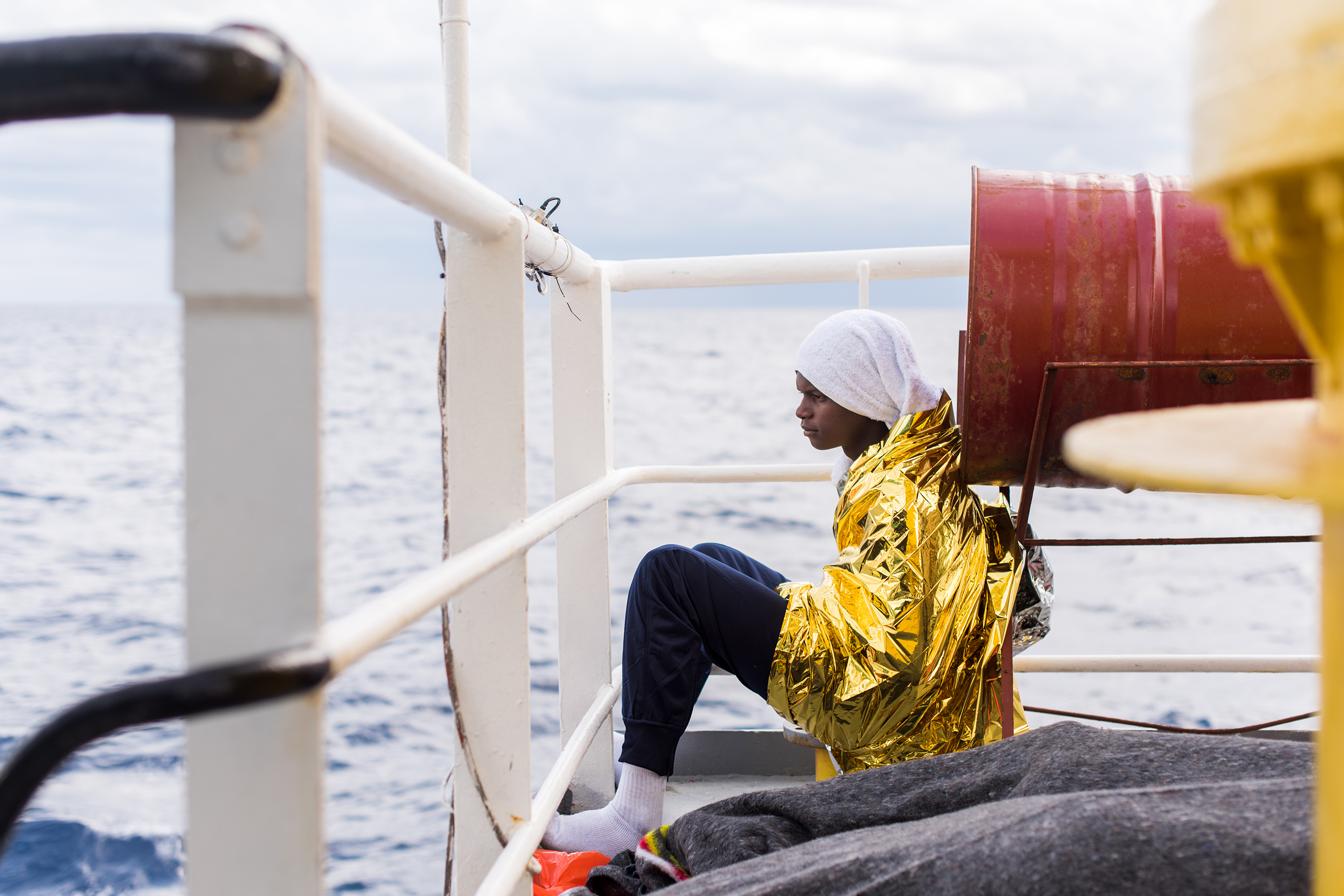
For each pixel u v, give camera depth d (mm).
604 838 1726
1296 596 13430
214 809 633
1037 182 1543
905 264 2221
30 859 6090
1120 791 827
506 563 1062
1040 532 17562
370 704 9328
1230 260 1461
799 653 1568
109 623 12695
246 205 595
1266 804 795
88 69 533
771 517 19406
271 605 619
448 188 924
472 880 1216
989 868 789
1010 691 1598
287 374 612
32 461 25234
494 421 1188
